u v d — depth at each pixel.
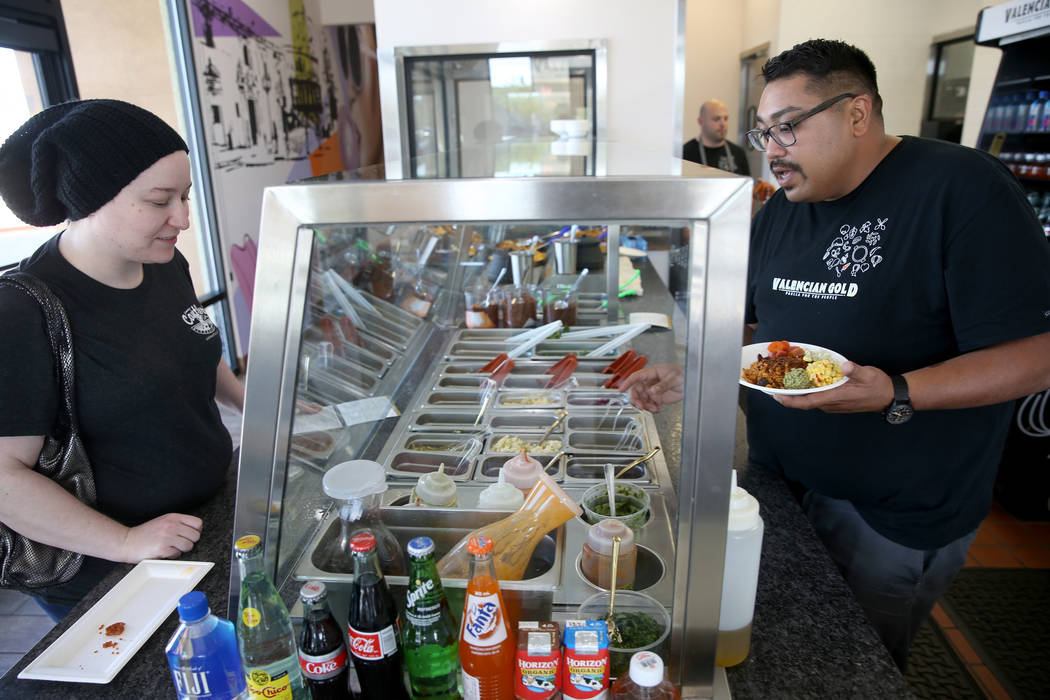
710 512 0.79
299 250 0.78
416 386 1.61
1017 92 3.57
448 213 0.76
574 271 2.29
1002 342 1.13
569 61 2.46
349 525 0.87
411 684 0.75
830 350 1.29
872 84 1.23
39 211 1.16
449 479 1.09
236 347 4.64
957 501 1.30
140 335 1.27
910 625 1.47
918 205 1.22
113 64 3.39
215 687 0.69
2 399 1.08
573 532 1.02
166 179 1.15
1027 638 2.18
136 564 1.12
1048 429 2.78
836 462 1.34
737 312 0.74
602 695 0.71
